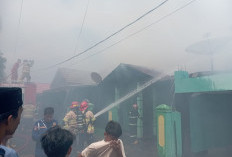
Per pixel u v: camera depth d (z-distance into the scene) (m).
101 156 2.49
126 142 9.09
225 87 5.46
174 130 6.55
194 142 7.05
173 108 7.44
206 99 7.69
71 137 1.73
